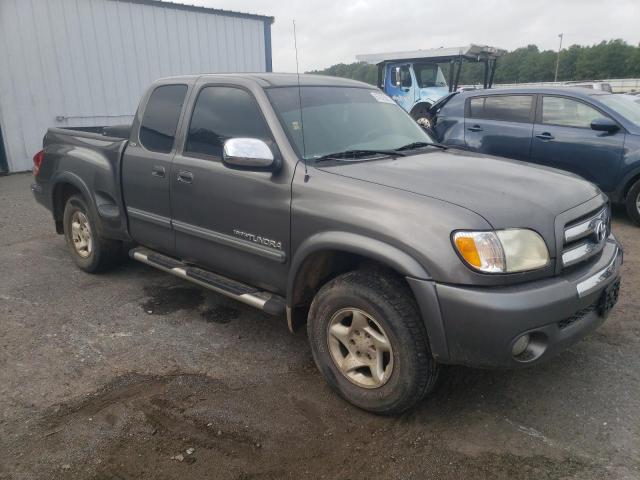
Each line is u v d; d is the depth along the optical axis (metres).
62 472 2.55
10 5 10.60
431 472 2.54
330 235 2.90
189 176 3.76
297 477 2.52
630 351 3.58
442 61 15.19
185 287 4.82
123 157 4.39
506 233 2.57
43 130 11.44
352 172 3.06
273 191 3.22
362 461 2.61
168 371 3.44
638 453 2.62
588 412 2.96
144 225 4.32
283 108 3.47
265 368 3.48
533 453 2.65
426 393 2.81
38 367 3.48
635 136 6.45
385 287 2.77
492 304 2.45
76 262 5.21
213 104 3.79
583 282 2.73
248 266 3.52
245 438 2.79
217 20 13.85
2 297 4.61
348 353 3.04
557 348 2.67
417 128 4.25
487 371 3.39
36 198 5.54
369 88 4.32
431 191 2.79
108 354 3.65
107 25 11.95
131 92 12.62
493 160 3.59
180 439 2.78
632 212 6.61
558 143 7.04
